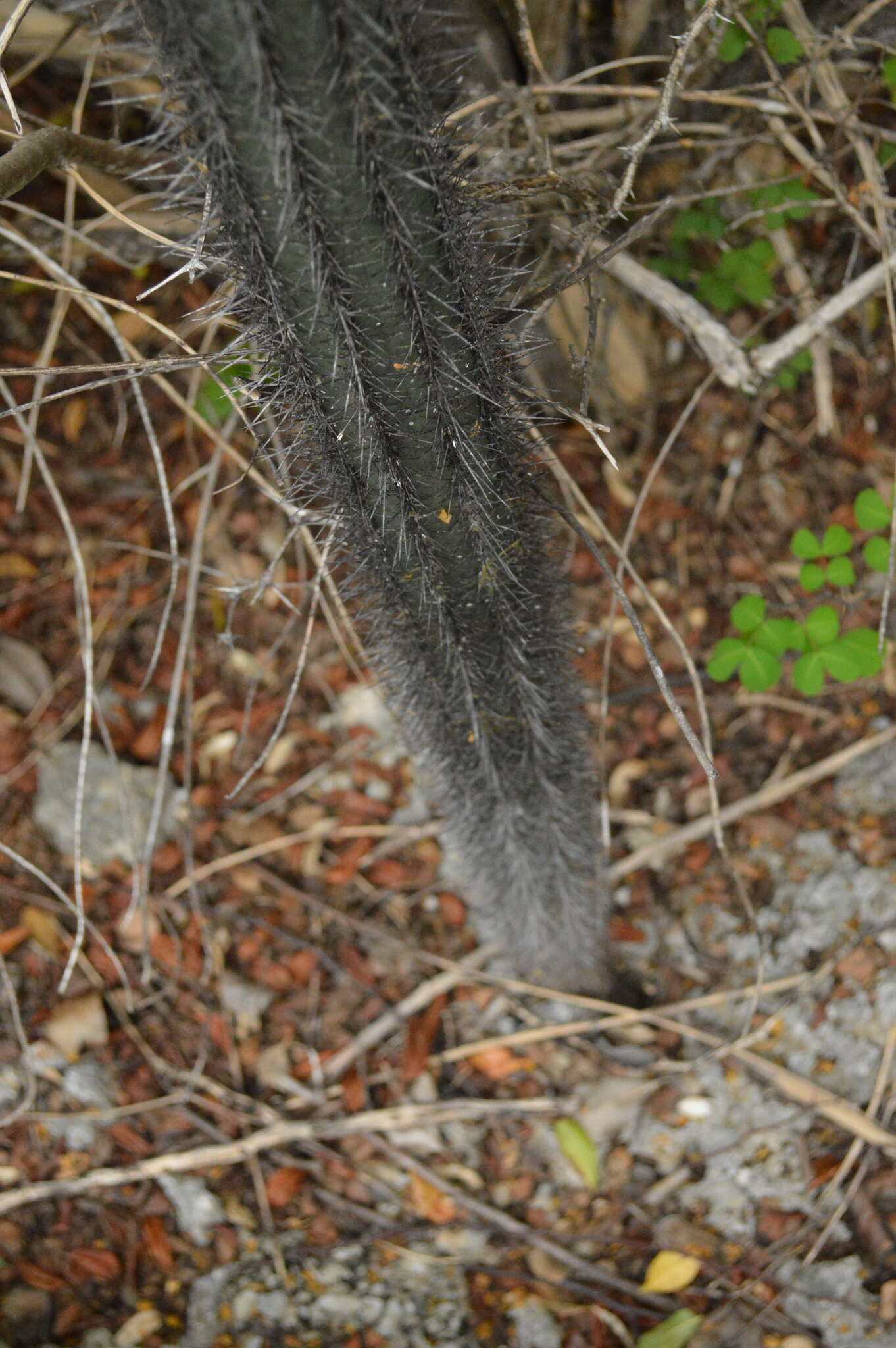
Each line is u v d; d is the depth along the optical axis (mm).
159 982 1306
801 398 1372
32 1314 1245
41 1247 1260
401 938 1313
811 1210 1244
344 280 1006
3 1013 1296
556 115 1274
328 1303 1247
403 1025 1297
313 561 1351
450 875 1322
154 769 1343
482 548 1104
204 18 824
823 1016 1271
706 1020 1283
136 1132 1278
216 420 1277
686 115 1306
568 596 1160
